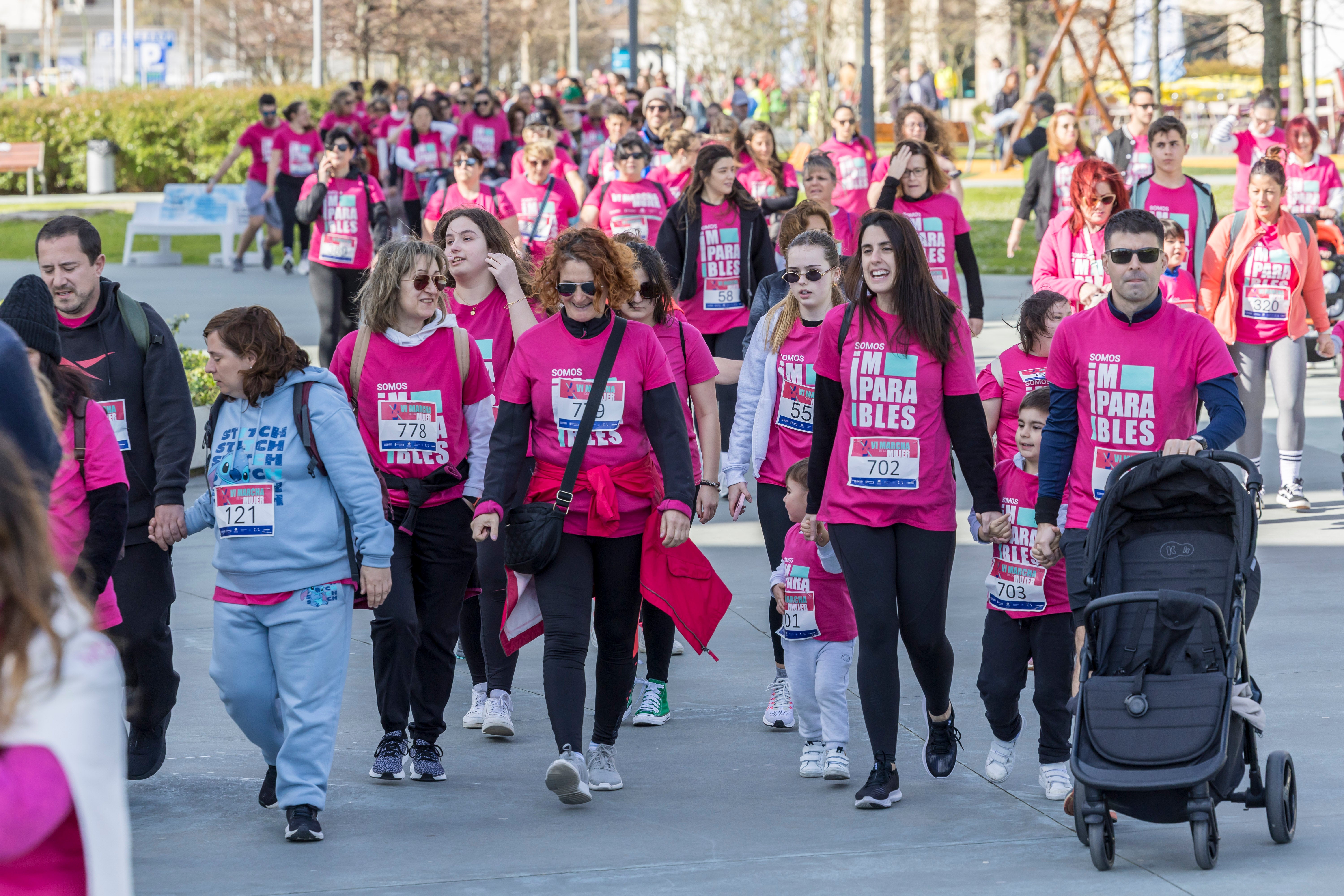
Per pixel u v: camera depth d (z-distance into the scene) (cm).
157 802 1189
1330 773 1177
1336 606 1692
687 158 2988
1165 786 954
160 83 12544
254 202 5328
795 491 1321
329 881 1011
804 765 1256
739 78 10362
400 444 1241
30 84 12475
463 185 2550
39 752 452
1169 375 1110
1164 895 944
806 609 1236
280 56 10812
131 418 1182
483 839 1101
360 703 1502
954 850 1058
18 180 7950
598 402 1175
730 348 2117
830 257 1398
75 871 477
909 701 1460
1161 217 2134
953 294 2186
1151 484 1046
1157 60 6712
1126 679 1012
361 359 1247
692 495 1177
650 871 1027
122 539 1038
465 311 1456
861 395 1155
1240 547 1023
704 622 1194
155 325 1191
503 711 1369
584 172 4747
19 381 610
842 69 7475
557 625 1173
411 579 1249
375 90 5909
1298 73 5866
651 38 13950
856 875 1007
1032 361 1430
